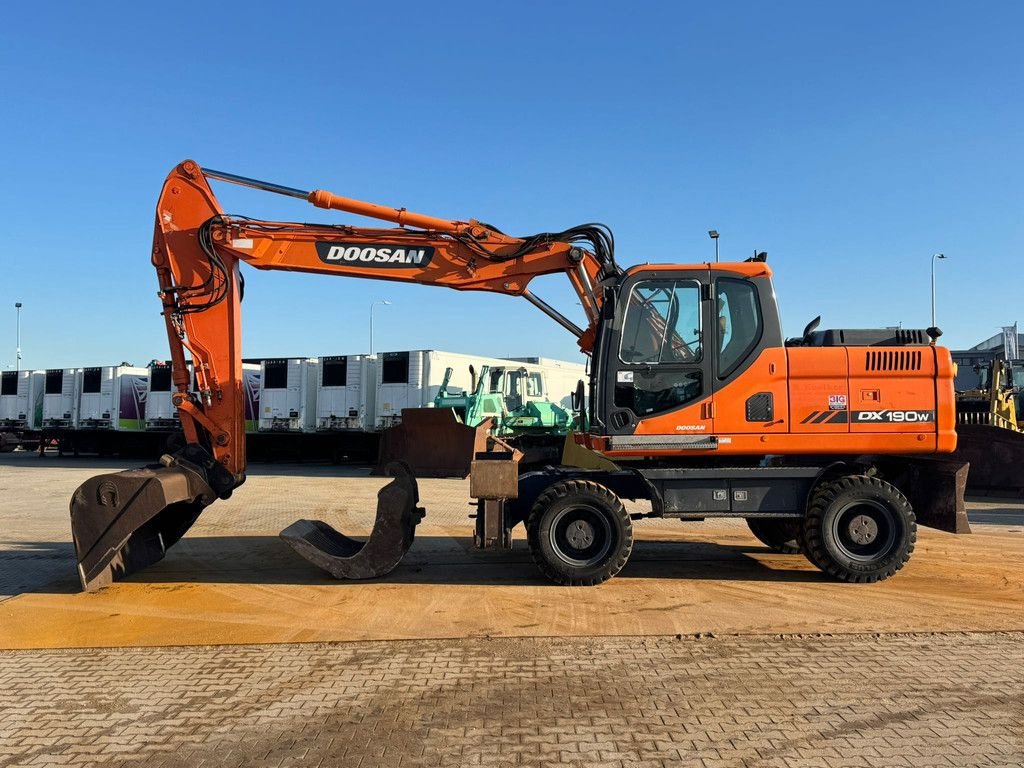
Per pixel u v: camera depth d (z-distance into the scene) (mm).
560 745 3662
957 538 9500
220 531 10250
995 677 4562
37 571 7742
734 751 3582
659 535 10008
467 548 8844
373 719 3992
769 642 5266
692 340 6996
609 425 6969
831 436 6934
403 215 7613
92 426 29609
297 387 24578
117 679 4633
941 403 6969
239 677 4648
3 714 4102
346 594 6660
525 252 7719
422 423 19344
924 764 3441
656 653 5039
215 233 7586
